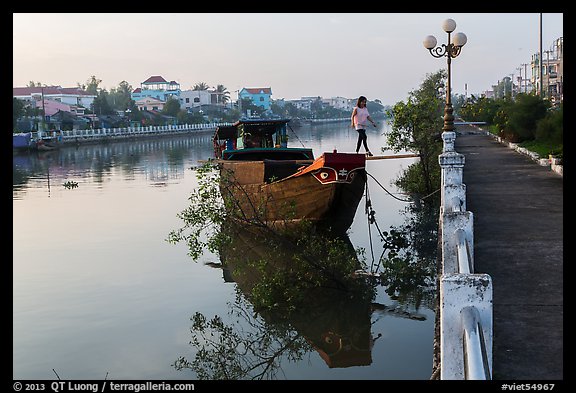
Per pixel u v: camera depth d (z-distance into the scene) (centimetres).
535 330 534
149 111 9969
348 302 1067
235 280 1270
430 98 2028
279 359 871
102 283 1254
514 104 2809
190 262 1421
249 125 1989
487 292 352
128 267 1380
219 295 1172
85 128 7675
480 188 1436
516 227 962
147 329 996
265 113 13525
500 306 597
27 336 967
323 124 15300
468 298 353
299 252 1150
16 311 1086
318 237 1346
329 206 1391
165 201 2397
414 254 1376
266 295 1070
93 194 2644
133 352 898
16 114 6412
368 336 928
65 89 9950
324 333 955
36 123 6681
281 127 2017
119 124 8456
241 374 816
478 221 1024
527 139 2698
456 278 356
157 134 7844
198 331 984
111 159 4644
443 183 1078
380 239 1547
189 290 1205
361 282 1144
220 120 11069
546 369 462
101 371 829
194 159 4519
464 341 319
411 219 1778
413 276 1179
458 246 498
